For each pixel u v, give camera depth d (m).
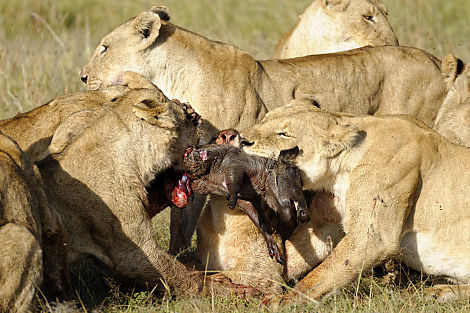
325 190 9.95
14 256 7.88
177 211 11.53
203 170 10.00
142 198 9.70
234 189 9.67
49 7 26.17
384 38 15.60
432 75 14.08
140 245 9.56
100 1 27.14
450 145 9.83
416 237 9.73
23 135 10.49
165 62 12.37
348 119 9.91
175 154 10.25
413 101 13.95
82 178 9.42
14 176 8.37
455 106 12.54
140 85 11.14
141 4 26.89
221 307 9.39
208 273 10.42
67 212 9.45
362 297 9.61
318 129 9.64
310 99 10.45
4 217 8.06
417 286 10.02
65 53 18.70
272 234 9.98
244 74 12.47
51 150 9.65
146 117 9.78
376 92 13.73
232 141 10.23
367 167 9.46
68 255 9.43
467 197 9.64
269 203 9.66
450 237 9.66
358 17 15.45
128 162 9.67
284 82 12.95
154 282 9.68
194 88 12.24
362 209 9.35
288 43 16.27
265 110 12.69
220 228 10.38
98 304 9.55
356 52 13.90
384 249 9.34
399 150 9.50
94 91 11.07
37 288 8.18
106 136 9.63
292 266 10.39
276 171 9.50
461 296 9.48
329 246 10.24
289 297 9.40
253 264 10.20
